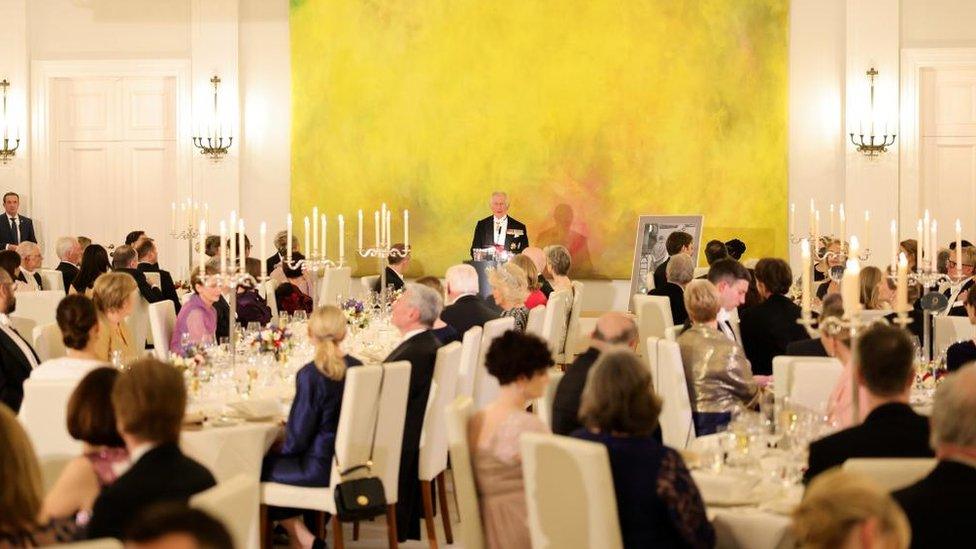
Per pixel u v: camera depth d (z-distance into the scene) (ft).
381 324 30.99
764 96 45.52
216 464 16.96
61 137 48.52
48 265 48.16
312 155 47.16
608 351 13.05
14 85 47.57
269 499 18.56
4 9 47.52
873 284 23.75
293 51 46.98
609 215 46.29
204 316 25.27
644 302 30.96
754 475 14.01
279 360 23.45
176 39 47.55
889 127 44.93
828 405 16.52
